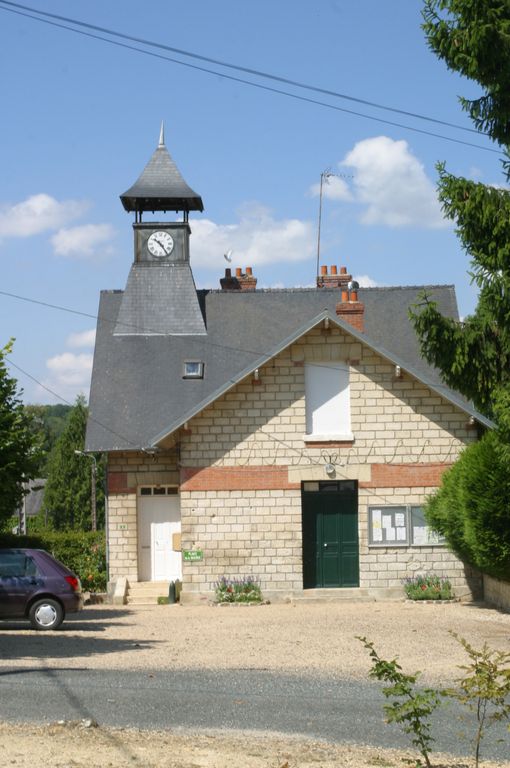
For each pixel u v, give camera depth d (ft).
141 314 104.63
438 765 30.14
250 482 85.61
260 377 86.12
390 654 52.49
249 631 63.57
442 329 51.93
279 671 46.91
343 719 36.27
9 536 93.56
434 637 59.21
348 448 85.61
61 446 182.91
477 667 28.17
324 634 61.31
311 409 86.12
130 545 91.86
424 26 47.83
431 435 85.66
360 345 86.07
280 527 85.25
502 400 50.60
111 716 35.65
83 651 53.47
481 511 67.36
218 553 85.20
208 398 84.84
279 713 37.04
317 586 86.07
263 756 30.50
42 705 37.24
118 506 92.32
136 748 30.83
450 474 76.38
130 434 93.50
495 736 34.55
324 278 120.67
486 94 48.73
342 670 47.26
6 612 64.90
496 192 48.34
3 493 66.44
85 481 180.65
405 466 85.51
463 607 79.00
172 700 38.88
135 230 107.86
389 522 85.35
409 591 83.56
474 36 45.50
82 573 94.17
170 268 107.04
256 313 106.42
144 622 70.79
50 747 30.58
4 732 32.48
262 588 84.84
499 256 48.55
